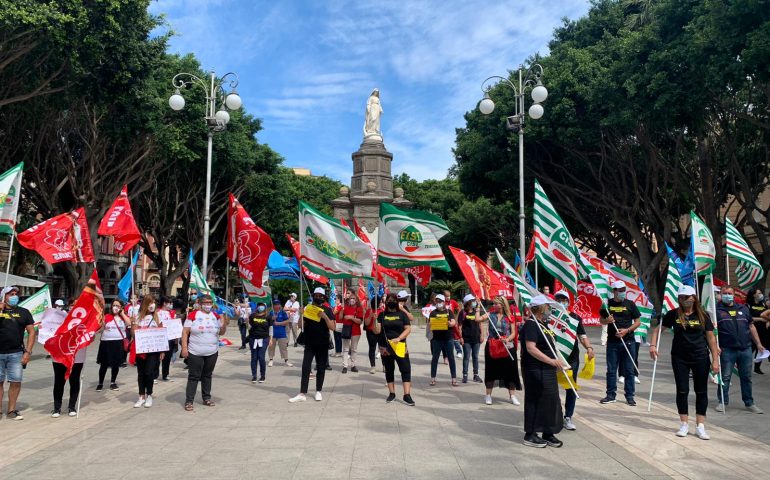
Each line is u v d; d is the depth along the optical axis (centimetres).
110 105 1873
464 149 2895
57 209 2367
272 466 570
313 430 724
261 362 1154
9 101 1539
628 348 943
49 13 1369
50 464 582
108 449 640
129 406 905
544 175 2700
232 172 3084
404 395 908
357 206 3588
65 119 2194
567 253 964
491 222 4344
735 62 1551
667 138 2442
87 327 835
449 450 629
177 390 1059
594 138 2373
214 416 820
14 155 2223
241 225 1223
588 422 781
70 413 830
